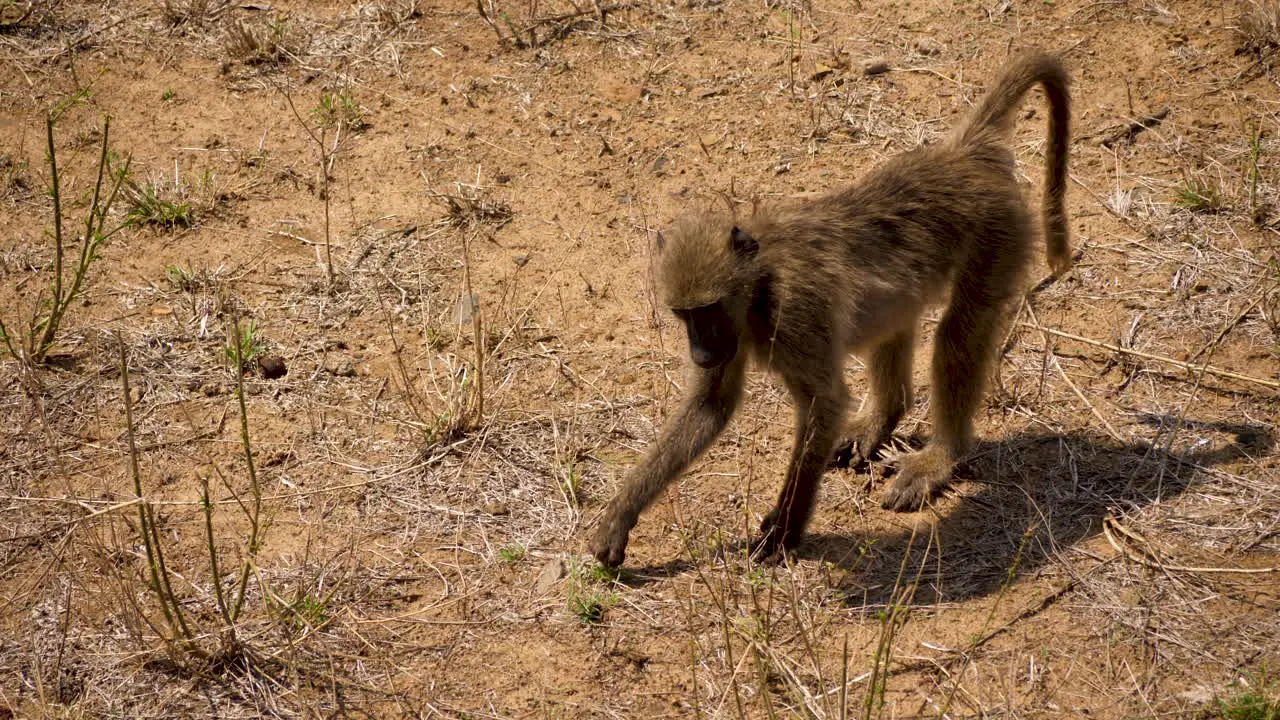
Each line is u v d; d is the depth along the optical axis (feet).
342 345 38.78
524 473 33.83
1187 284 38.88
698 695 26.86
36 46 52.21
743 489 33.27
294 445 34.73
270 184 45.57
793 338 29.43
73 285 37.19
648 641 28.43
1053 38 50.67
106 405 36.01
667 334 38.83
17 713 26.45
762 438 35.17
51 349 37.91
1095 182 43.68
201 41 52.90
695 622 28.76
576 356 38.17
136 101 49.57
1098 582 29.01
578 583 29.91
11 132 47.39
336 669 28.02
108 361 37.58
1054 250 35.50
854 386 38.04
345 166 46.44
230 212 44.34
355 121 48.37
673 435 30.19
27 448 34.30
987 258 32.22
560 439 34.94
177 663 27.66
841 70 49.96
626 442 34.99
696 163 45.65
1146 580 28.89
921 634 28.09
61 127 47.85
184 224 43.75
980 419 35.40
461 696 27.32
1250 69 47.83
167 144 47.26
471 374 37.24
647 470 29.89
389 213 44.21
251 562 27.99
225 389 36.81
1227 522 30.32
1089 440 33.88
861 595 29.53
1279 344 36.24
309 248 42.75
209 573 30.42
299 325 39.47
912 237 31.45
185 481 33.42
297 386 36.96
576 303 40.27
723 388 30.63
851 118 47.06
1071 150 45.06
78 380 36.81
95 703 27.02
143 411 35.88
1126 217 41.78
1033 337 37.96
